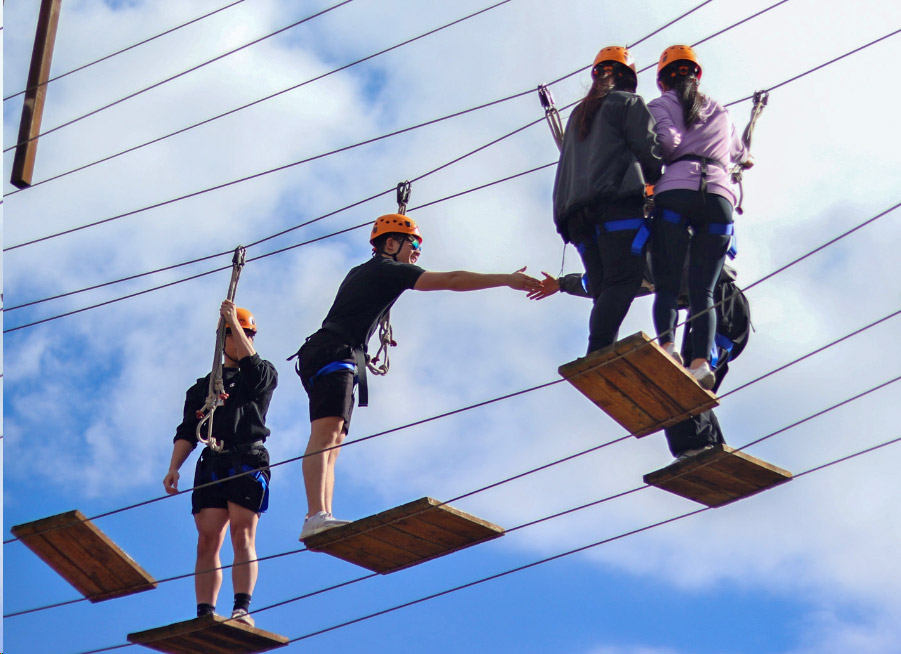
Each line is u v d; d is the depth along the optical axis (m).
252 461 10.31
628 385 8.43
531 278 9.75
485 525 9.11
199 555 10.25
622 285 8.71
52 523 9.68
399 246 10.30
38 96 12.34
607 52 9.41
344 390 9.78
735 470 8.76
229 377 10.63
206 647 10.07
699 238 9.01
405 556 9.57
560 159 9.29
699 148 9.08
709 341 8.79
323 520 9.41
